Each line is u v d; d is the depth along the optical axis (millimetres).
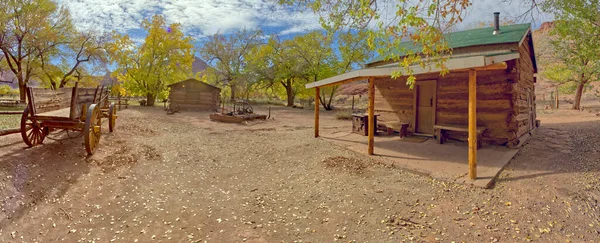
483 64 4277
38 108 5609
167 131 10289
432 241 3123
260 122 14680
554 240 3047
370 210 3924
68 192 4246
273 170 6008
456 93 8094
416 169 5449
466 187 4520
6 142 6062
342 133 10227
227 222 3676
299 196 4539
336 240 3215
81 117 6344
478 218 3562
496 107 7297
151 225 3564
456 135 8070
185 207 4105
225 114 15148
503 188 4402
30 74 20141
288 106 32031
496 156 6148
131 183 4867
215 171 5922
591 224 3297
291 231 3443
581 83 18375
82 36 22047
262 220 3738
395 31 3330
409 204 4043
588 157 5625
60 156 5473
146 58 24969
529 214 3580
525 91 8680
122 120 12125
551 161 5590
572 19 9430
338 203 4199
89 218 3676
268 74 31344
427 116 8883
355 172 5531
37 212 3660
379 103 10344
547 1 6770
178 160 6480
